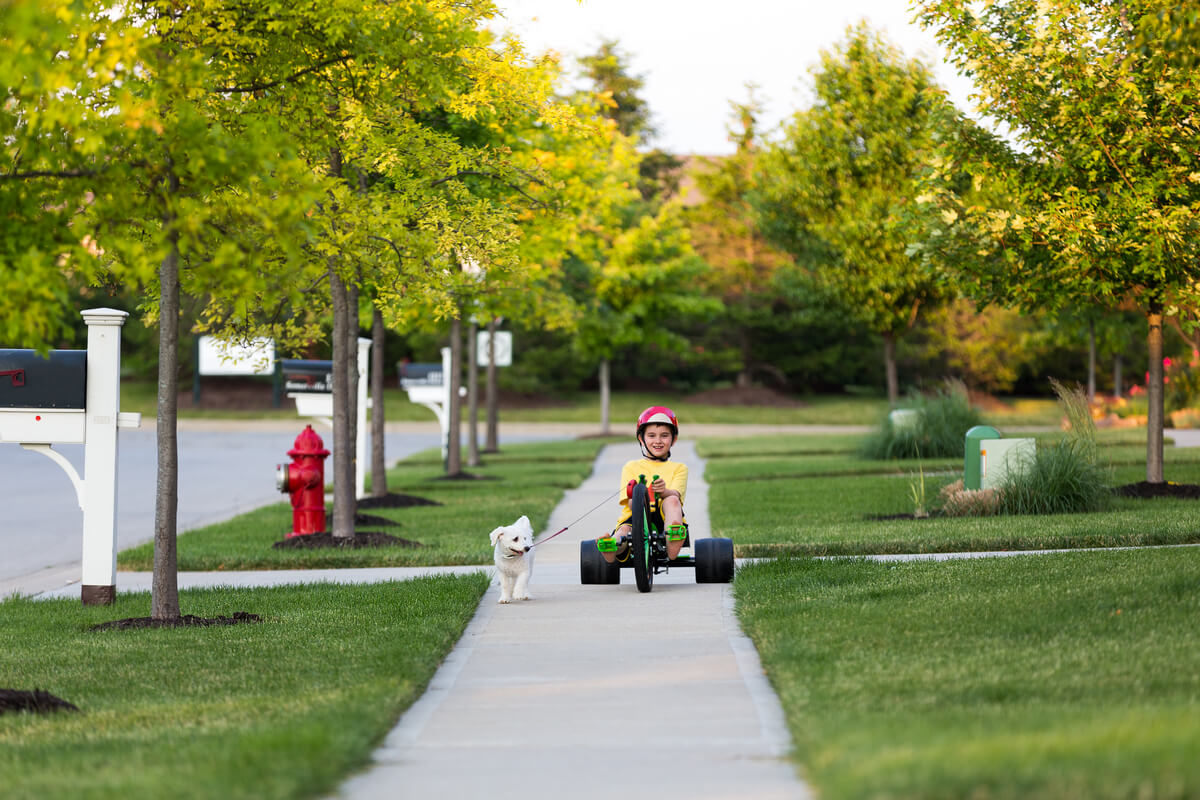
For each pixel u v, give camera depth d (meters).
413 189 20.92
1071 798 6.53
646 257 61.91
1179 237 22.17
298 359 32.56
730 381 106.12
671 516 17.08
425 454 54.25
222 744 8.88
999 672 10.45
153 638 14.13
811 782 7.79
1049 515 23.84
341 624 14.51
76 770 8.38
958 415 41.34
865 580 16.30
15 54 10.09
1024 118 24.30
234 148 11.55
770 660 11.65
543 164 28.66
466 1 19.91
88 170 11.46
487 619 14.95
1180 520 21.50
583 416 86.88
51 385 17.12
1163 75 22.97
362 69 15.38
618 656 12.50
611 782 8.00
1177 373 60.47
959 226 25.05
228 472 46.34
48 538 26.86
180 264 15.66
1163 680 9.86
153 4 13.98
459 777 8.20
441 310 23.95
